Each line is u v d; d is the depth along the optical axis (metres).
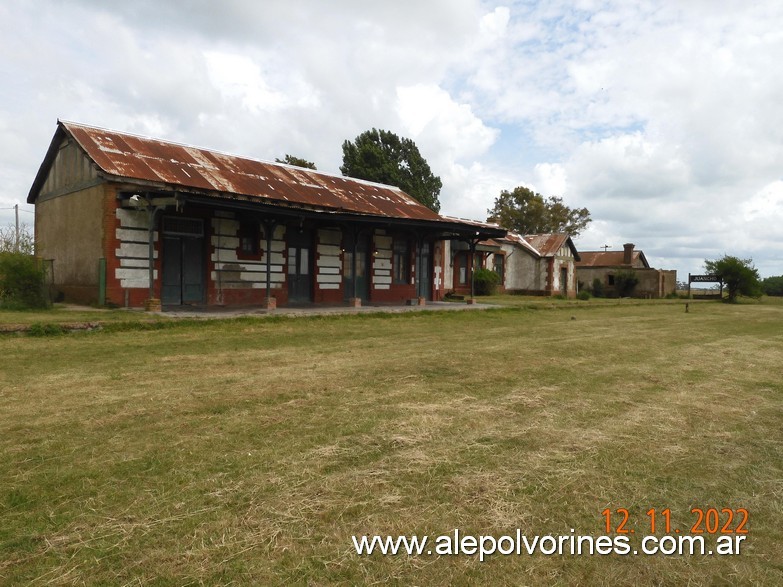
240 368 6.95
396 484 3.35
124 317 10.95
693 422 4.86
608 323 15.34
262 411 4.89
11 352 7.82
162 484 3.28
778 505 3.21
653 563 2.58
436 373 6.80
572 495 3.27
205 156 17.30
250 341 9.55
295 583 2.33
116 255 13.22
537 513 3.03
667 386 6.41
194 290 14.89
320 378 6.36
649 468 3.72
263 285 16.39
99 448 3.87
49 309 12.46
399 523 2.87
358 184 22.16
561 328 13.34
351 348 8.94
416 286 21.36
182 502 3.04
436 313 16.34
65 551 2.54
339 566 2.47
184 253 14.69
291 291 17.39
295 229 17.44
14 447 3.87
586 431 4.50
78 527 2.75
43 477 3.36
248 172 17.58
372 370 6.91
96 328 9.91
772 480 3.56
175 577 2.35
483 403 5.32
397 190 23.94
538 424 4.66
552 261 34.78
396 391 5.75
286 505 3.03
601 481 3.48
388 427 4.46
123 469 3.49
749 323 16.64
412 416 4.79
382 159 41.34
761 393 6.15
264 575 2.38
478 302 21.81
